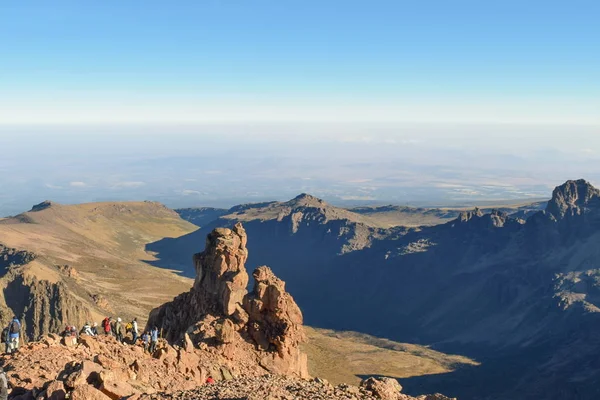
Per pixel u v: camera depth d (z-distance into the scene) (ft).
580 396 601.62
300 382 111.96
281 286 210.79
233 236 218.18
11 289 570.05
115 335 154.92
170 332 217.15
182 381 125.18
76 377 91.66
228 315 203.92
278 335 202.08
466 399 604.08
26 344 121.80
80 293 623.77
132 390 95.04
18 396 92.02
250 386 102.32
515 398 620.08
